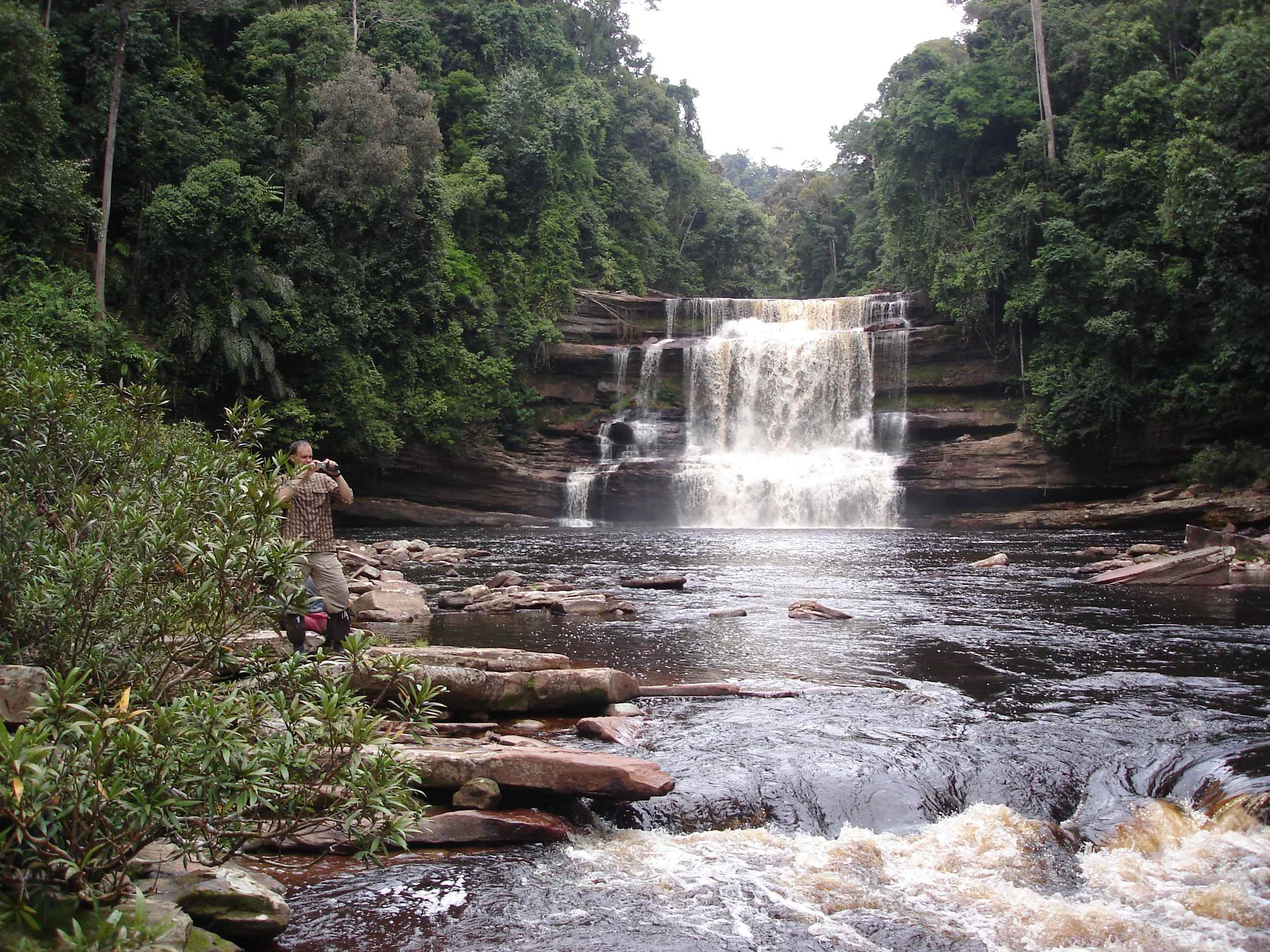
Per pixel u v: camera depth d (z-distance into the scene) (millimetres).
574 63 55125
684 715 6887
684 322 45562
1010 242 38562
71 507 5105
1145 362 34250
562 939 3742
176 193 29797
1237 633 10602
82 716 3426
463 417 35938
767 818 5129
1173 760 5867
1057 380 35031
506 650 7434
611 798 5035
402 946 3625
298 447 7266
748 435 41219
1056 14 44938
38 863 3182
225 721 3451
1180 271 33469
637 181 57125
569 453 40938
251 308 30141
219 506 4402
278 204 34875
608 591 15094
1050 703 7266
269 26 36719
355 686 5730
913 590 15094
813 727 6527
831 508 36125
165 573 4582
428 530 32688
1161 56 42438
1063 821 5246
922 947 3807
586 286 48094
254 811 4402
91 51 32562
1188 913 4180
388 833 3787
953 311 38875
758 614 12328
